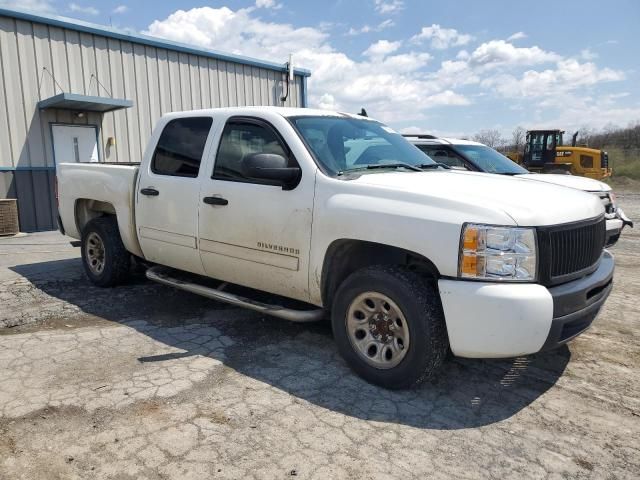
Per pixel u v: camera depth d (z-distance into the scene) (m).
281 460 2.63
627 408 3.26
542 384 3.58
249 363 3.84
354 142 4.27
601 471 2.61
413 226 3.20
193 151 4.61
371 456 2.69
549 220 3.13
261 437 2.84
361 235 3.41
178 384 3.46
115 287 5.86
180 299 5.42
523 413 3.18
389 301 3.34
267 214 3.92
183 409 3.13
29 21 10.89
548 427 3.02
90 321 4.75
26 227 11.20
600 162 23.20
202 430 2.90
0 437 2.81
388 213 3.31
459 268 3.05
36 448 2.71
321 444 2.79
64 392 3.32
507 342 2.97
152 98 13.10
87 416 3.03
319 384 3.51
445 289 3.08
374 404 3.24
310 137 3.99
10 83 10.74
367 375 3.51
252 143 4.18
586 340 4.41
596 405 3.29
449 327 3.10
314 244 3.68
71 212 6.15
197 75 13.99
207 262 4.49
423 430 2.96
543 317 2.96
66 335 4.37
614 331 4.65
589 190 7.27
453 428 2.99
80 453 2.67
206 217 4.37
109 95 12.28
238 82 15.02
